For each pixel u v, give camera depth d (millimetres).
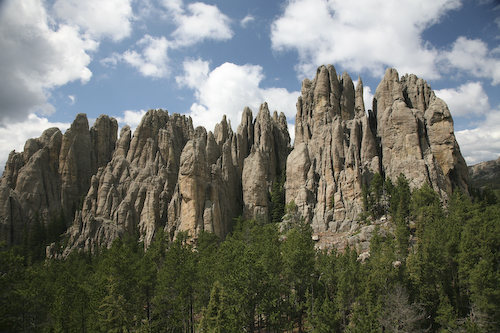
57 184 126625
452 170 98625
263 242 75500
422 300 54625
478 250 54656
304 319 63719
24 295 46531
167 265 61812
